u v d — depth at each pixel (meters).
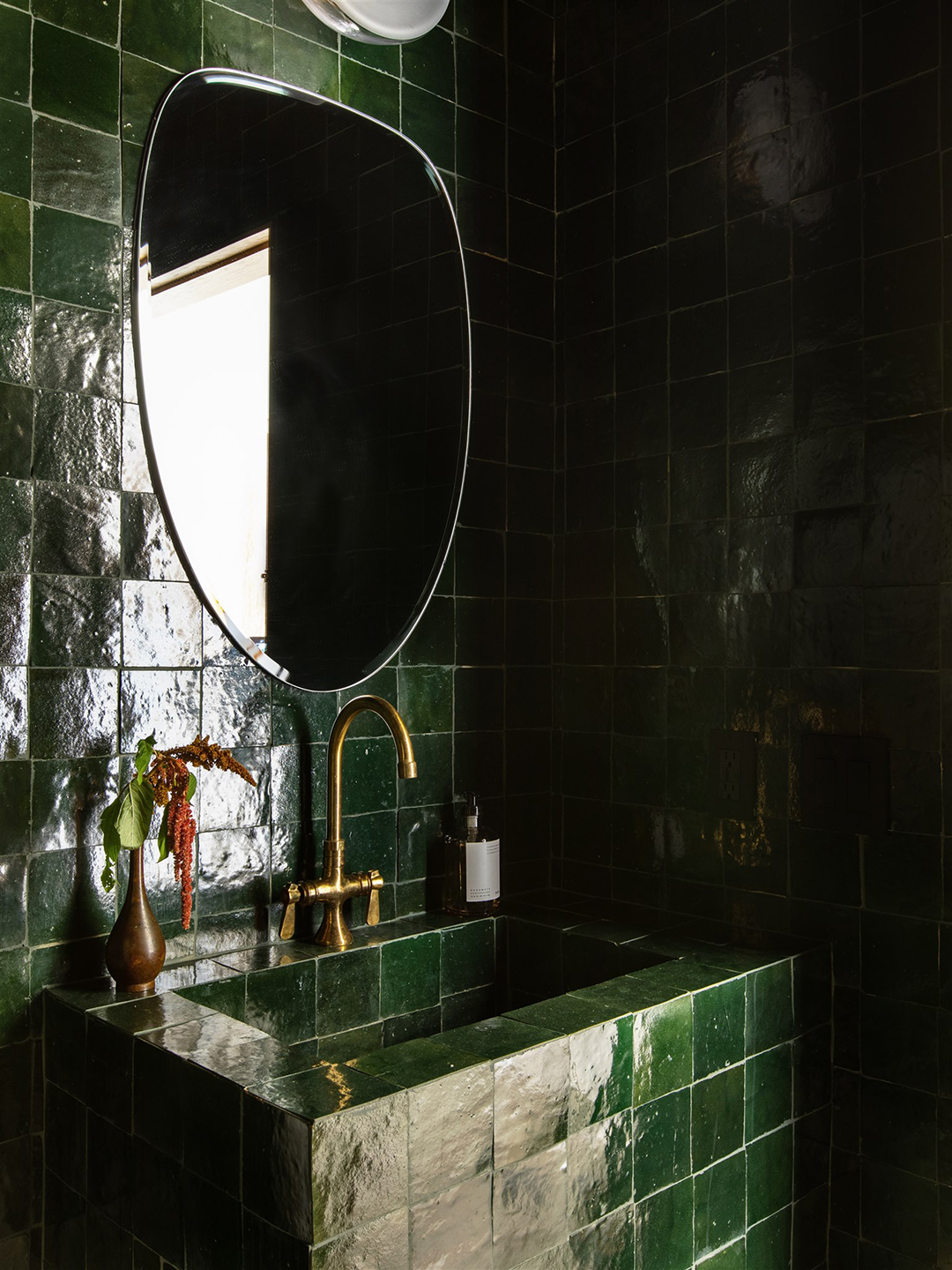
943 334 1.35
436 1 1.54
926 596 1.36
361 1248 0.90
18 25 1.21
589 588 1.76
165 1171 1.03
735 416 1.57
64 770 1.23
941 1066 1.35
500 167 1.74
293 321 1.44
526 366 1.77
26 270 1.21
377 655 1.53
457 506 1.63
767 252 1.54
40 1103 1.22
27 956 1.20
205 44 1.37
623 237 1.72
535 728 1.78
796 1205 1.40
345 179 1.51
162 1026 1.10
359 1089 0.94
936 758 1.35
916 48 1.38
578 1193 1.10
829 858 1.46
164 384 1.31
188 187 1.34
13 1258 1.20
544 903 1.70
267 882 1.42
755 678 1.54
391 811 1.57
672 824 1.64
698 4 1.62
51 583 1.22
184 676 1.34
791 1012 1.39
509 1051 1.04
